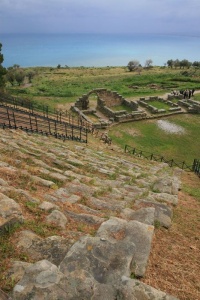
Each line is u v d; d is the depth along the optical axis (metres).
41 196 7.52
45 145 15.46
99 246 4.71
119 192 9.47
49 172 9.84
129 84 65.81
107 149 22.33
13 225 5.38
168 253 5.83
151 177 13.53
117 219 6.00
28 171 9.55
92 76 89.25
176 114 40.47
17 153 11.34
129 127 34.81
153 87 62.22
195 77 73.81
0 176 8.27
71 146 17.84
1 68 37.22
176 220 8.03
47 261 4.09
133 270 4.54
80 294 3.61
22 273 4.10
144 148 28.67
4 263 4.36
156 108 39.94
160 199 9.55
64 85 70.25
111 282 4.01
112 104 42.53
